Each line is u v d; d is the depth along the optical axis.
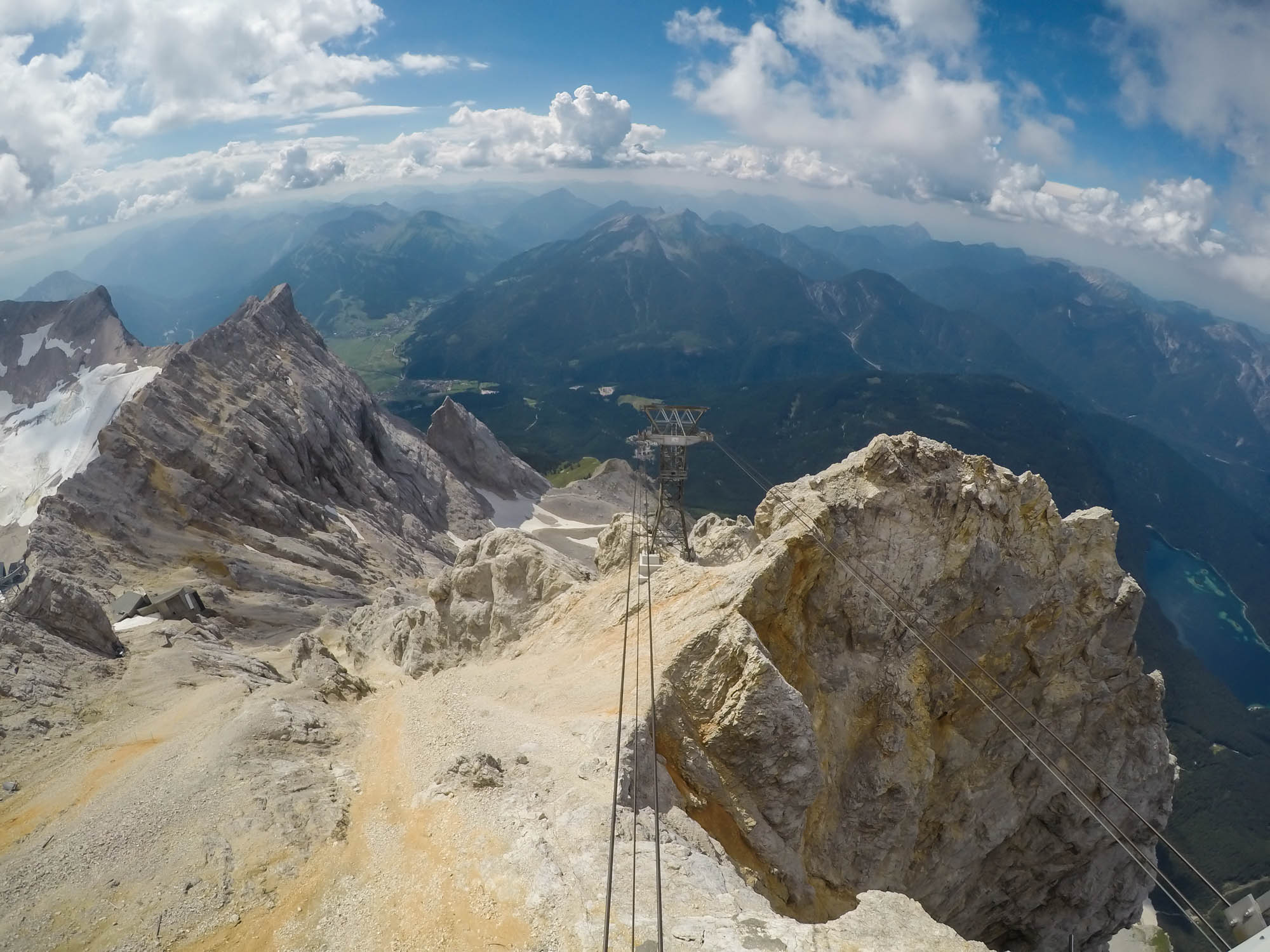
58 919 23.64
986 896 51.91
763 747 32.88
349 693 51.62
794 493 45.69
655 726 31.95
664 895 21.88
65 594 61.06
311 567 113.81
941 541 44.62
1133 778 51.66
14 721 43.84
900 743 42.19
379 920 22.38
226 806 29.92
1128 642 50.59
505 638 55.06
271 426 135.50
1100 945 57.41
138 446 112.62
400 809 29.30
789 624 40.19
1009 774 48.69
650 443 52.66
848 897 38.59
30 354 191.38
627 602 46.47
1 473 151.50
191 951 21.91
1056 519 49.00
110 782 34.97
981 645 46.75
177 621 75.56
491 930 20.83
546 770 29.89
